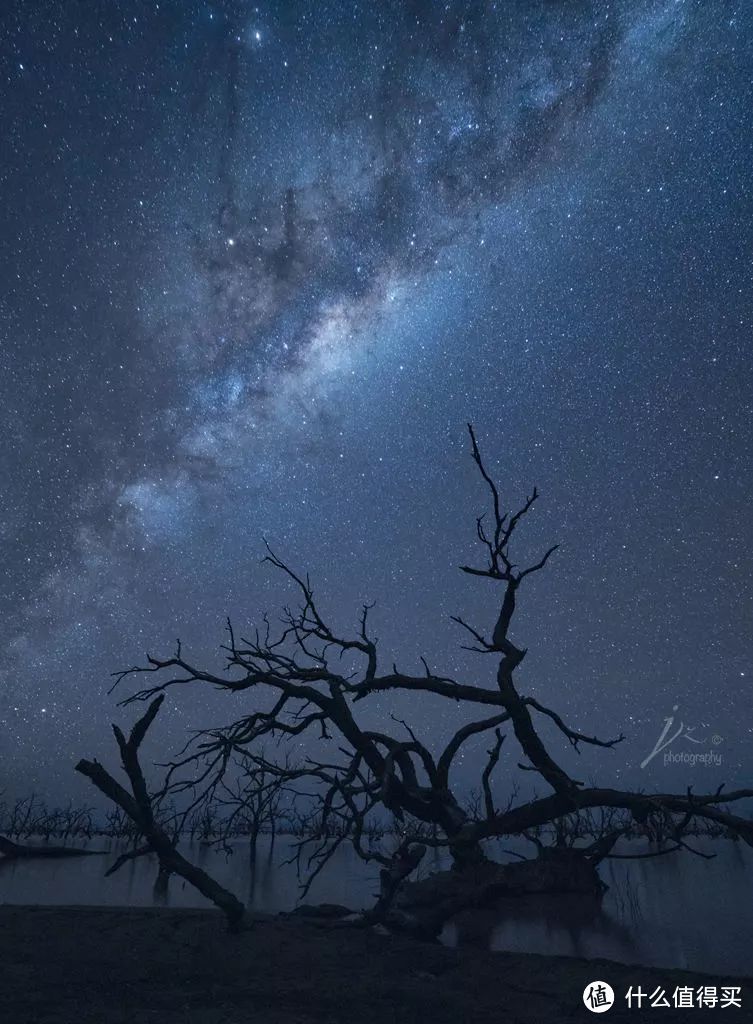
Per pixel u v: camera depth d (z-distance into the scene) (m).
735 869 21.08
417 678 16.23
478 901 14.65
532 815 15.38
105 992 7.71
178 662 16.08
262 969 8.89
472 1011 7.39
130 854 10.60
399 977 8.66
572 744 15.96
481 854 16.36
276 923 11.31
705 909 14.27
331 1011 7.29
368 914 11.61
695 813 14.55
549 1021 7.05
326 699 16.23
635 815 15.29
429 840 12.63
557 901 15.71
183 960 9.07
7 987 7.72
